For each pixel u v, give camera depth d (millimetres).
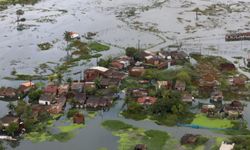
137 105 129125
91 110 131625
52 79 154875
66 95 140000
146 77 152875
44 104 134625
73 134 117438
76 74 160250
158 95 137625
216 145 110625
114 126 121312
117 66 162500
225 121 123375
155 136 115562
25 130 119250
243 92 142625
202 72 158875
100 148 110375
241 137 112562
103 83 146875
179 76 148750
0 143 113750
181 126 121125
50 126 121875
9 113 128375
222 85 147500
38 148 111000
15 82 154500
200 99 138375
